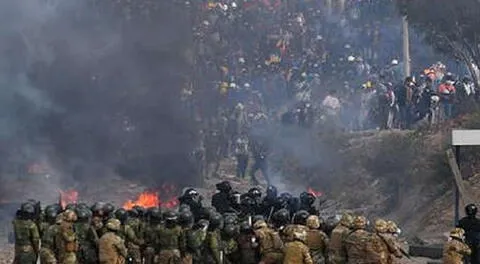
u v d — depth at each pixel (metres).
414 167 94.50
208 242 59.66
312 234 57.06
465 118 97.00
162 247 60.00
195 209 67.62
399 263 70.06
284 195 68.19
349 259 54.31
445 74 114.19
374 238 53.78
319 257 56.84
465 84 104.44
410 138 98.94
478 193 83.56
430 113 103.75
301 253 54.41
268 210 68.06
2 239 91.31
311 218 57.47
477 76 113.00
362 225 54.62
